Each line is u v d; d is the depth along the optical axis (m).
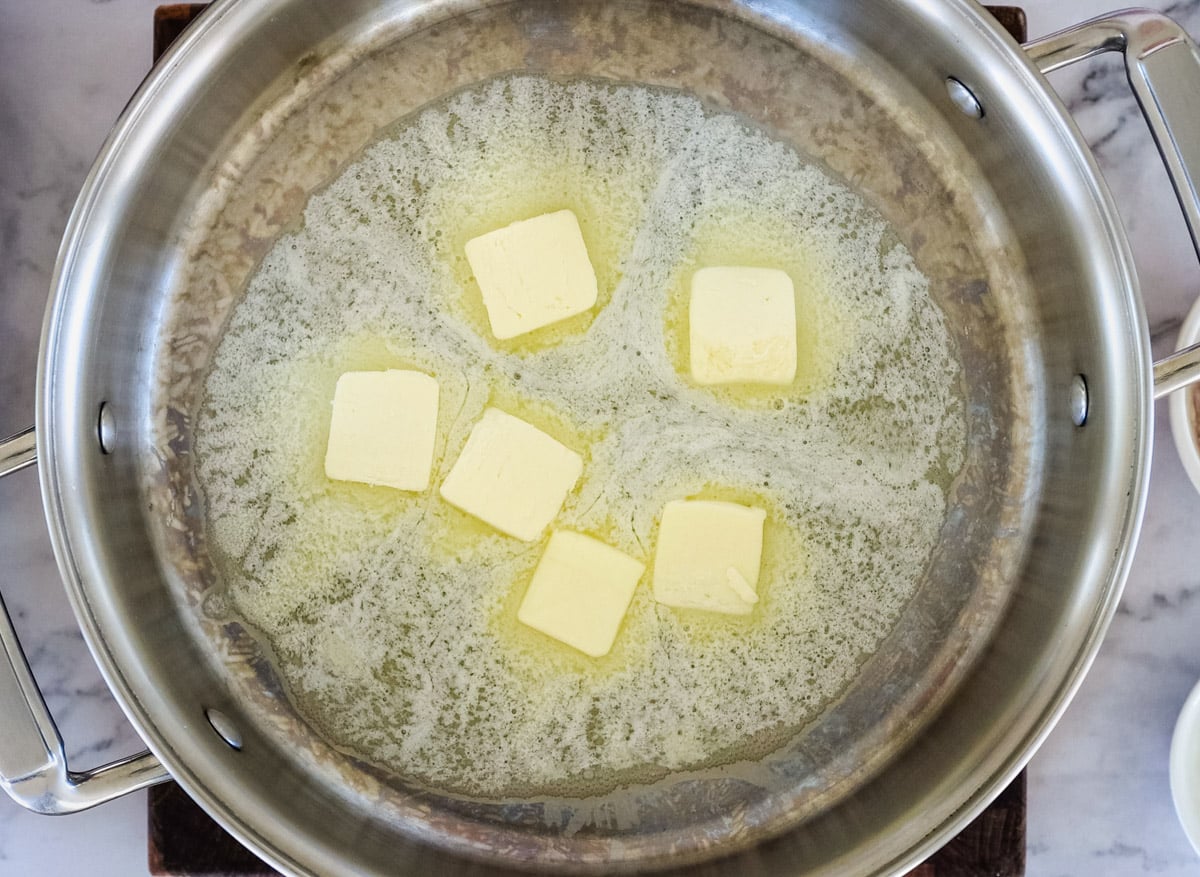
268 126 0.30
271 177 0.30
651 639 0.30
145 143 0.26
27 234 0.32
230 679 0.30
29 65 0.32
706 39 0.31
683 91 0.31
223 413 0.30
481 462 0.29
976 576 0.31
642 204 0.31
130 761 0.25
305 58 0.30
